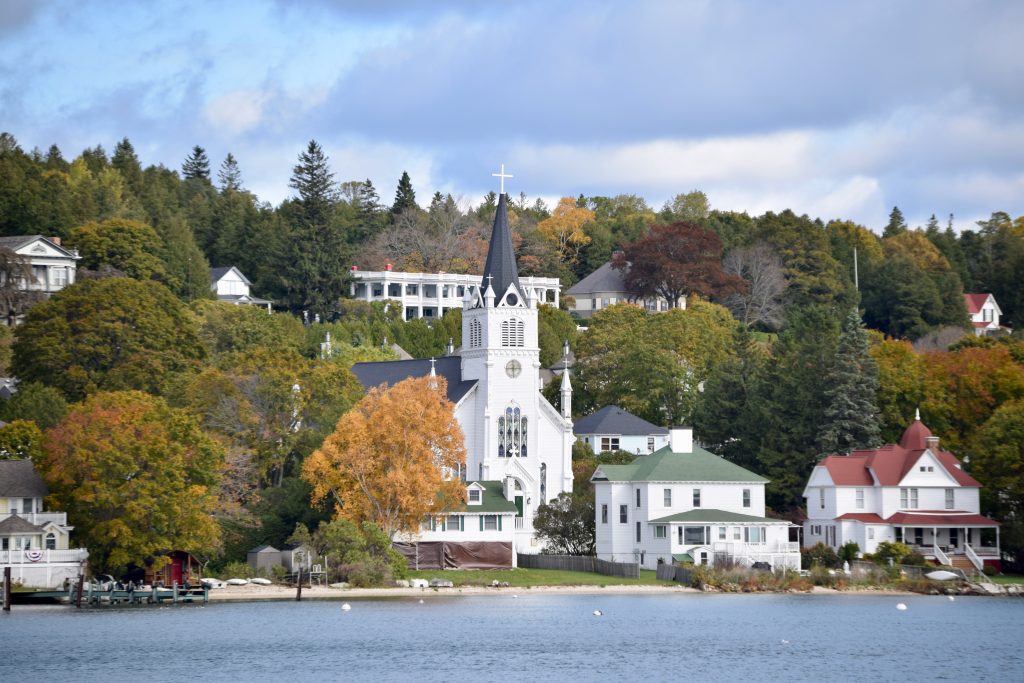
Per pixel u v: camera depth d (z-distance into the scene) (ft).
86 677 599.16
